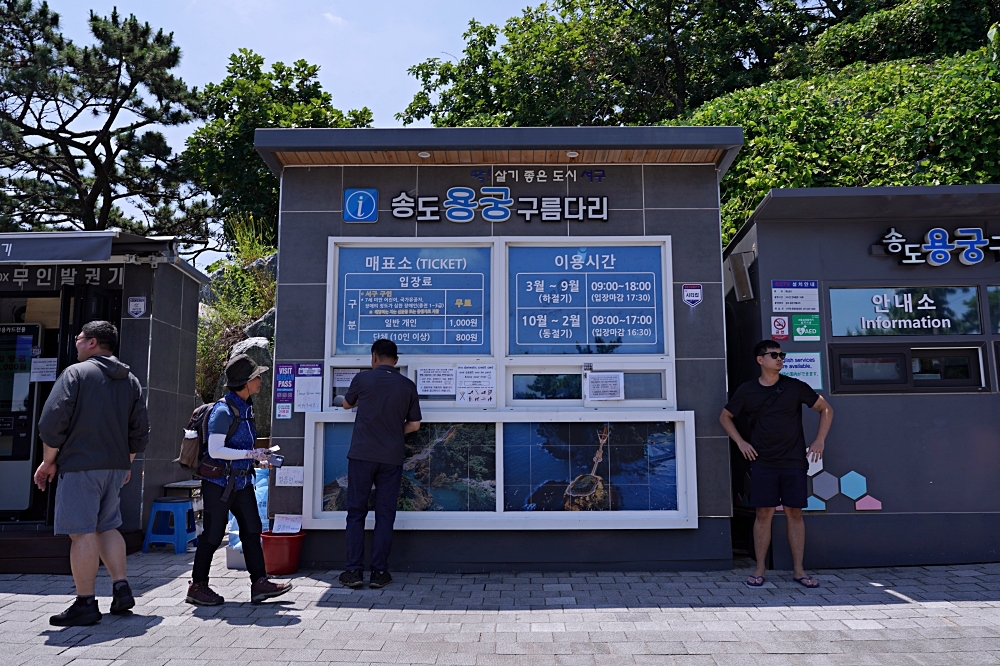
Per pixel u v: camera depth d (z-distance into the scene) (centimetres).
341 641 452
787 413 584
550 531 634
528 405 648
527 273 668
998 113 1070
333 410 644
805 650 435
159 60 2175
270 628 475
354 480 584
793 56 1916
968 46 1634
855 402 651
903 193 635
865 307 664
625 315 661
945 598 539
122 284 756
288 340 656
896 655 426
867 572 617
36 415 784
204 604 524
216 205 2125
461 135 638
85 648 436
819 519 640
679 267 663
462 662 418
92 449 491
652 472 640
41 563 626
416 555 630
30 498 774
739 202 1055
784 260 670
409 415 603
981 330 661
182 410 814
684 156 661
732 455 734
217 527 525
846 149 1104
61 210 2258
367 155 657
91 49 2098
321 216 673
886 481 643
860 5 2028
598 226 671
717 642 449
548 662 418
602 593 561
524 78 2159
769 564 644
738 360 724
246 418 546
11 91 2002
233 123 1988
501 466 636
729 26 2166
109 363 512
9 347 795
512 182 677
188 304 835
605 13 2239
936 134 1098
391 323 661
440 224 673
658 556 631
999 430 650
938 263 662
